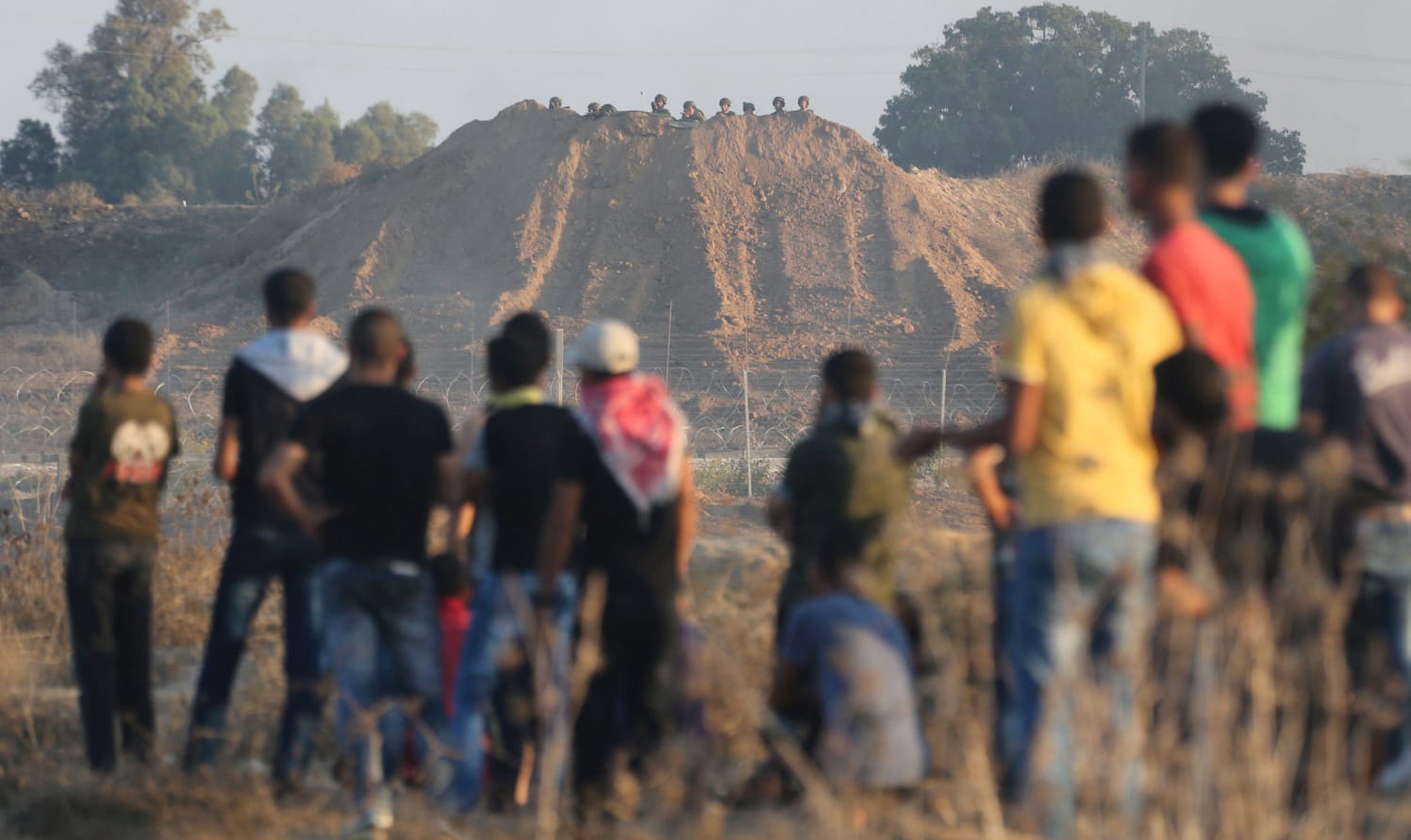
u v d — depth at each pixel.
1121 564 16.44
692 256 188.62
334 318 183.00
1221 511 17.16
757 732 21.84
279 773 22.42
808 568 21.77
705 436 134.00
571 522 20.25
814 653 19.52
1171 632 16.95
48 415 127.62
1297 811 17.41
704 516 57.47
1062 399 16.47
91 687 23.73
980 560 22.80
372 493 21.44
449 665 23.53
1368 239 33.12
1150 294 17.06
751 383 158.62
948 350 167.00
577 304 183.75
